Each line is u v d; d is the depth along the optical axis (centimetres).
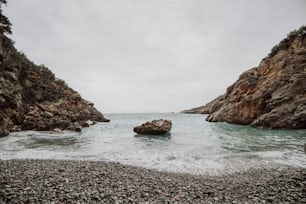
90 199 710
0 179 915
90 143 2309
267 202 709
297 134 2875
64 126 3897
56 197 718
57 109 5134
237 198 750
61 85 7362
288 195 772
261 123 3875
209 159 1498
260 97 4488
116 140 2569
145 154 1695
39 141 2403
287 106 3694
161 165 1334
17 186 820
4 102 3097
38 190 780
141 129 3222
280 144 2116
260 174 1115
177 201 715
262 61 5794
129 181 945
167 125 3228
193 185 914
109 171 1120
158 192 803
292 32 5312
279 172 1142
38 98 4866
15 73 4131
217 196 771
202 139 2600
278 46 5534
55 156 1592
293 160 1441
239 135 2919
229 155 1625
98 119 7600
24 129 3500
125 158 1545
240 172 1168
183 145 2158
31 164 1255
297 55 4625
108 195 752
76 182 895
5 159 1456
